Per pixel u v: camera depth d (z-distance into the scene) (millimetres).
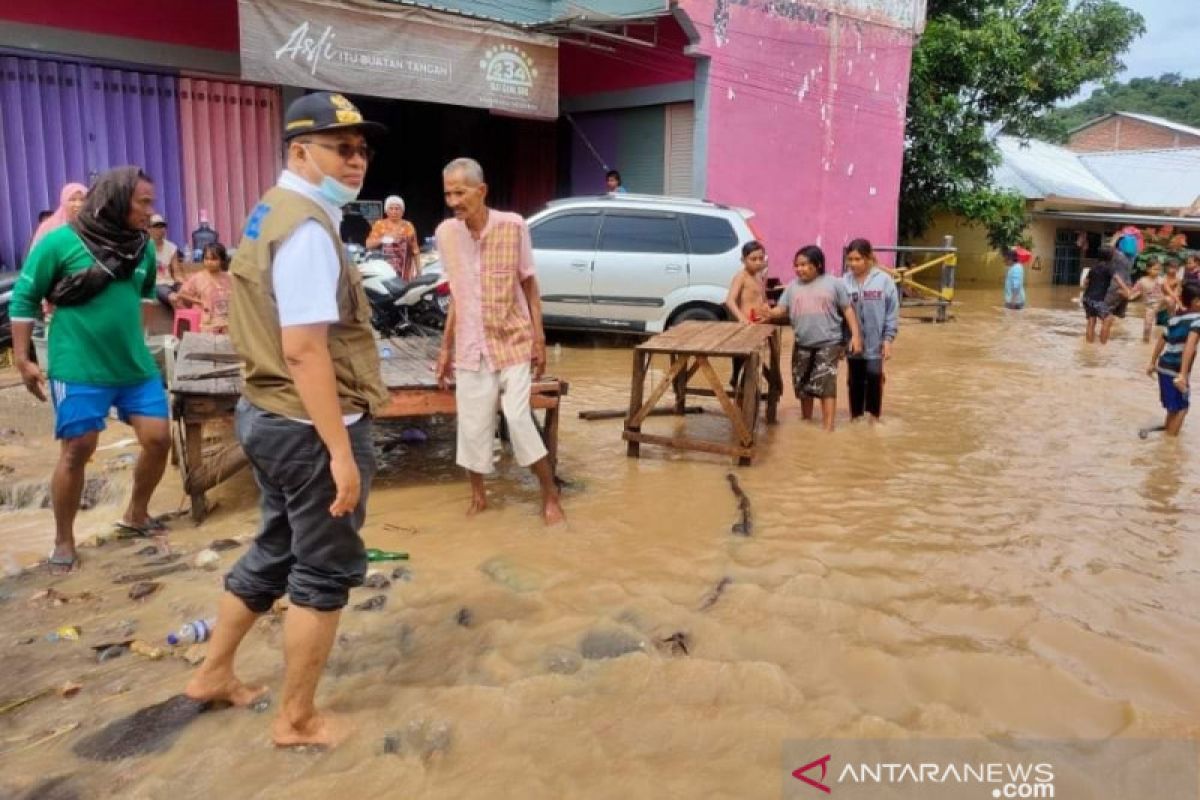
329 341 2678
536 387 5348
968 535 4695
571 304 10945
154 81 10406
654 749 2789
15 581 4160
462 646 3438
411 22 11062
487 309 4680
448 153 15148
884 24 16375
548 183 15766
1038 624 3639
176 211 10703
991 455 6422
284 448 2609
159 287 8453
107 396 4285
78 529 5000
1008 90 21484
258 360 2623
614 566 4207
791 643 3465
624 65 14445
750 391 6012
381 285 8578
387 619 3660
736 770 2678
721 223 10797
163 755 2766
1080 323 16094
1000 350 12242
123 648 3449
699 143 13797
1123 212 29562
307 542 2680
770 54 14492
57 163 9891
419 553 4383
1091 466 6168
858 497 5324
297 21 10148
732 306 7953
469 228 4676
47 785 2621
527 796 2557
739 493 5320
